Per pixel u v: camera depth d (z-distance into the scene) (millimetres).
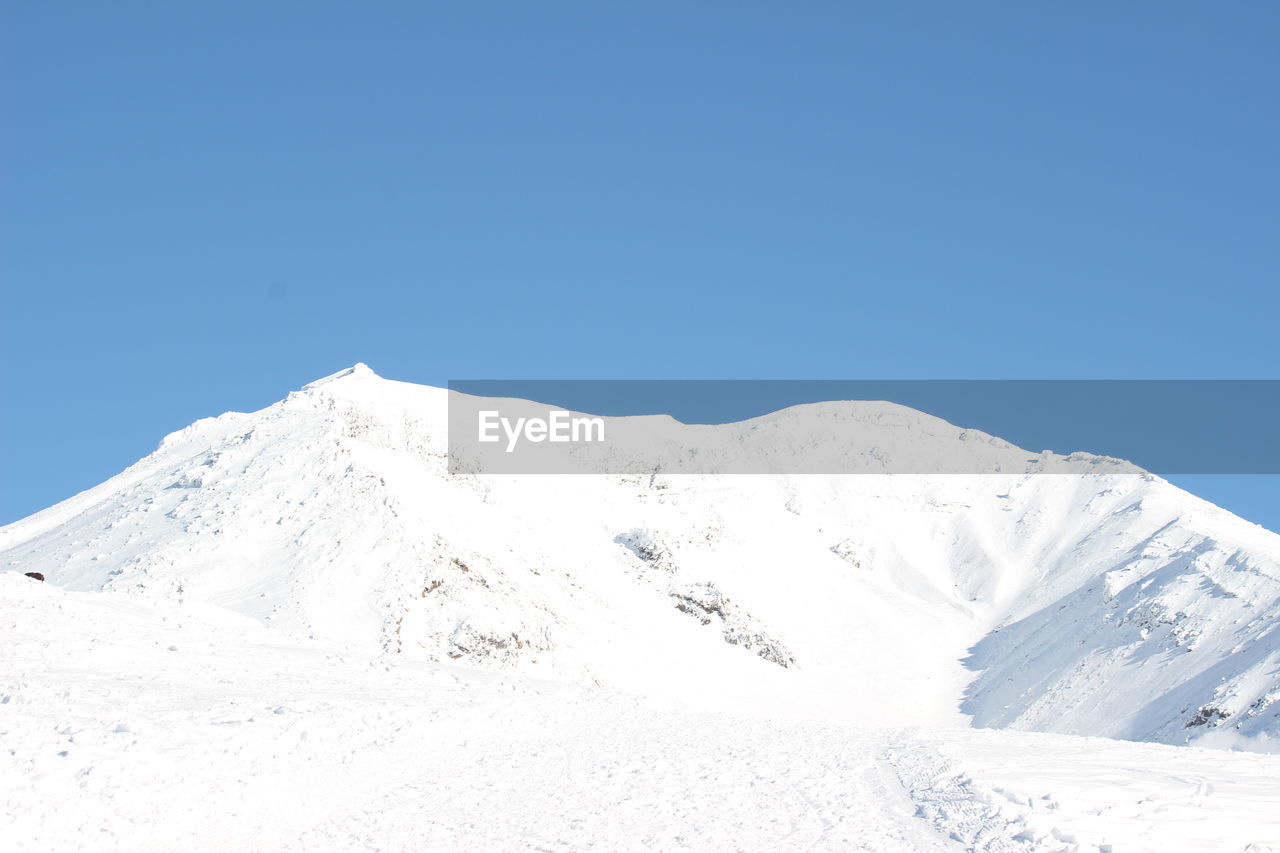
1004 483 184125
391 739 24641
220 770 20000
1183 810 19094
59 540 90250
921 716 107688
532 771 23609
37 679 24047
